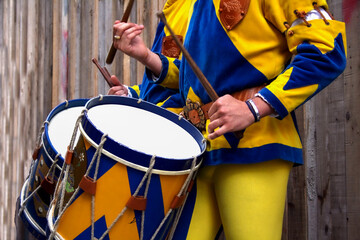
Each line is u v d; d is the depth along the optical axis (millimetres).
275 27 1510
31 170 1779
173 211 1433
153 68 1845
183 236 1578
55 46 3889
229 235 1516
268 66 1492
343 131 2012
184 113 1625
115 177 1327
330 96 2066
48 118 1742
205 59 1561
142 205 1338
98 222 1340
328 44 1409
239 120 1356
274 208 1480
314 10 1442
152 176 1340
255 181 1477
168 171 1353
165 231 1442
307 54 1408
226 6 1530
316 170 2096
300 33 1431
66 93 3744
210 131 1393
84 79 3564
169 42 1926
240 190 1482
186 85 1650
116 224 1337
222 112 1351
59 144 1668
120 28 1766
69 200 1384
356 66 1989
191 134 1570
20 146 4258
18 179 4250
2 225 4434
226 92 1523
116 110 1543
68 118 1833
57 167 1594
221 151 1482
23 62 4316
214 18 1561
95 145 1332
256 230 1462
